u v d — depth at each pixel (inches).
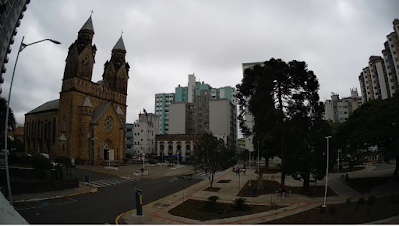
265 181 1555.1
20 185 995.3
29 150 2886.3
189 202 971.9
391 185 1210.0
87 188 1243.8
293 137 1214.3
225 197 1074.7
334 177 1718.8
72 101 2361.0
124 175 1796.3
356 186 1283.2
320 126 1165.7
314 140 1134.4
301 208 865.5
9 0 1029.2
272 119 1121.4
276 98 1221.1
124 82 3021.7
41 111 2768.2
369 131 1107.3
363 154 1526.8
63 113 2436.0
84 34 2578.7
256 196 1095.6
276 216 766.5
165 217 752.3
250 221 713.6
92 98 2559.1
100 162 2374.5
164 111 5374.0
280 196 1088.2
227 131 3927.2
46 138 2652.6
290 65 1203.2
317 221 701.3
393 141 1151.6
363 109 1314.0
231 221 713.0
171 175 1952.5
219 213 800.9
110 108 2610.7
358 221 686.5
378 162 2706.7
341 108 4318.4
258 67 1255.5
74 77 2397.9
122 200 1004.6
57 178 1223.5
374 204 848.3
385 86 3742.6
